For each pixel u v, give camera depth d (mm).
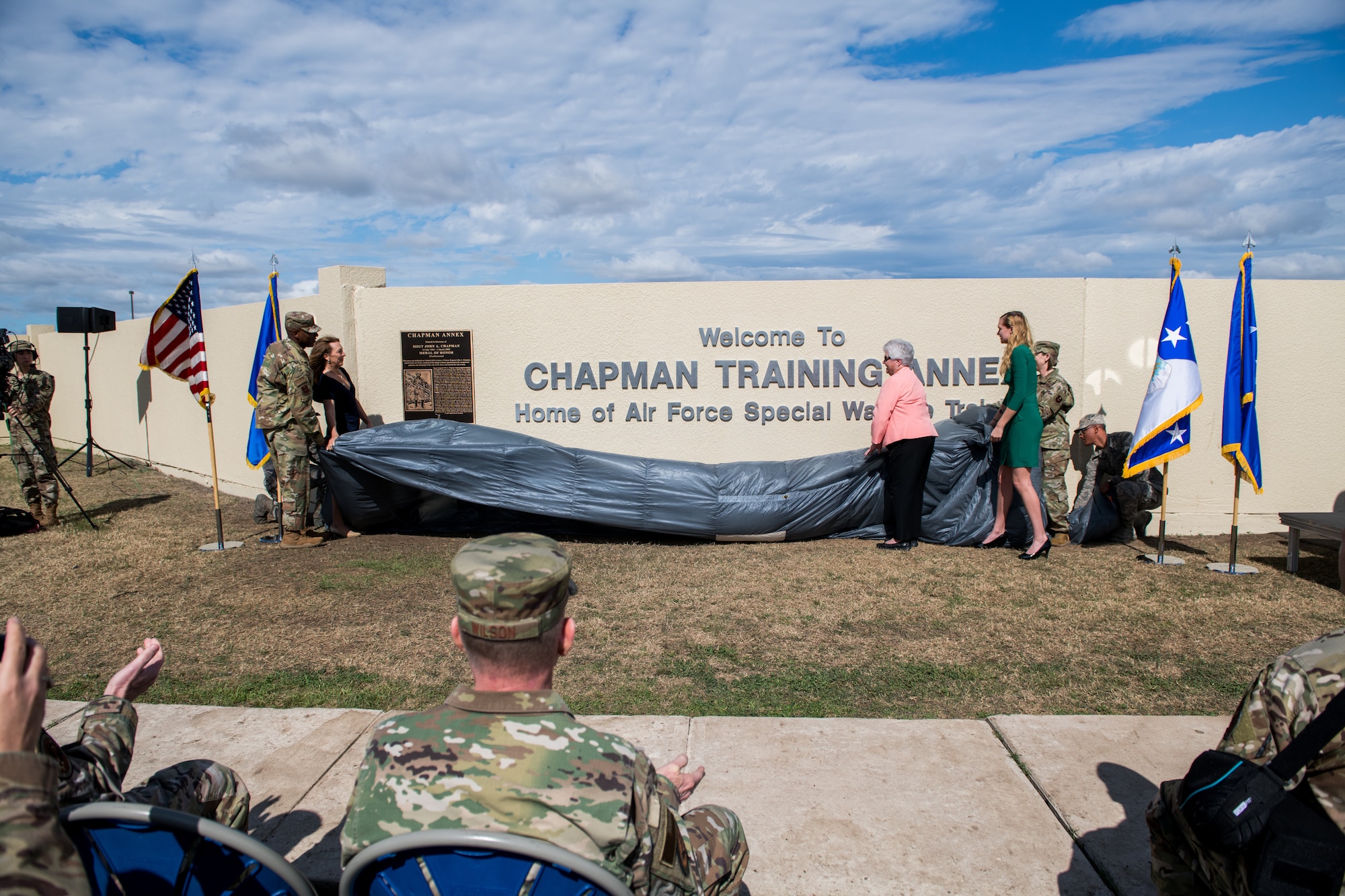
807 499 7504
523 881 1475
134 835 1586
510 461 7645
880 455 7609
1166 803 1893
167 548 7277
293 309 9469
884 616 5359
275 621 5352
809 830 2979
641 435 8812
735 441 8773
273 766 3471
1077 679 4344
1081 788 3227
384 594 5914
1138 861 2775
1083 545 7492
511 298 8773
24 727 1313
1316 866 1441
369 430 7859
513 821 1465
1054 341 8461
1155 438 6707
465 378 8812
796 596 5805
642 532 7723
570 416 8812
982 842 2904
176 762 3498
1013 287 8484
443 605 5668
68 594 5941
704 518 7430
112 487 11070
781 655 4699
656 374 8719
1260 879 1485
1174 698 4113
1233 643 4867
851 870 2762
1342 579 1905
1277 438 8523
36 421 8227
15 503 10336
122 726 1980
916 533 7234
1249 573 6391
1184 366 6555
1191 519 8414
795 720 3826
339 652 4816
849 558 6926
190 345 7266
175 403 12523
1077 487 8445
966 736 3656
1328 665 1610
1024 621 5254
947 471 7578
